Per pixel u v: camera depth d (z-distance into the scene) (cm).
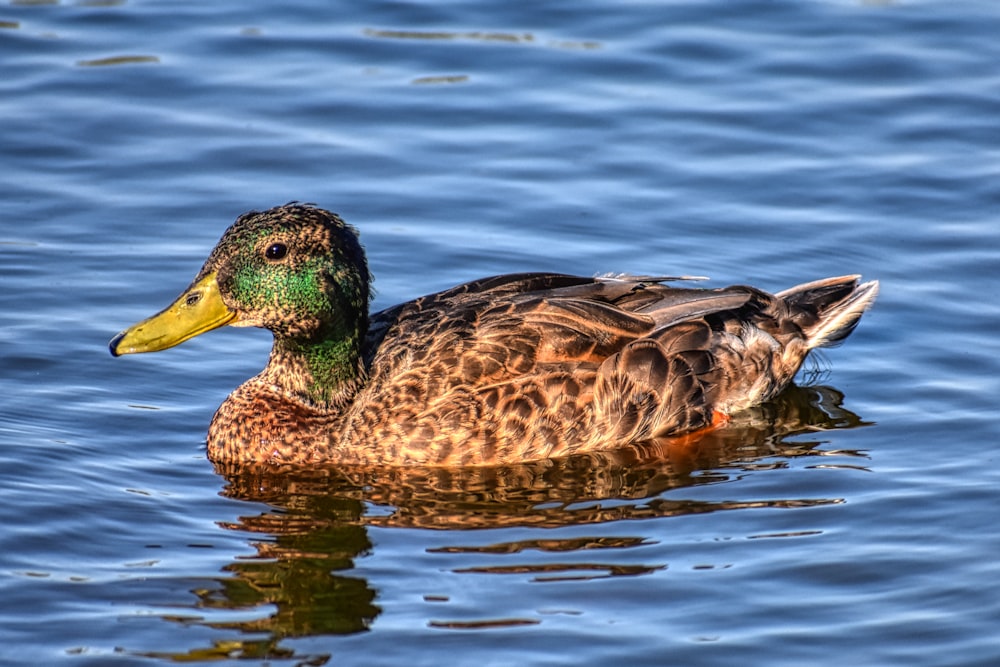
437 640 1108
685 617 1141
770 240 1816
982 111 2061
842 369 1590
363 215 1845
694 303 1473
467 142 2005
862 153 1983
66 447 1405
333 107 2072
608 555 1234
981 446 1418
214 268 1412
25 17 2262
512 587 1182
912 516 1291
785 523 1287
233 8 2312
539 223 1841
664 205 1883
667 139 2014
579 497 1345
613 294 1489
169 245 1780
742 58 2197
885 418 1485
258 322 1413
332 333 1423
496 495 1350
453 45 2230
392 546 1251
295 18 2289
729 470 1396
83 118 2017
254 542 1257
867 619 1138
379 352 1459
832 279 1595
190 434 1456
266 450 1415
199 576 1198
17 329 1603
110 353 1481
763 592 1176
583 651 1094
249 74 2142
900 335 1647
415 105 2081
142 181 1900
